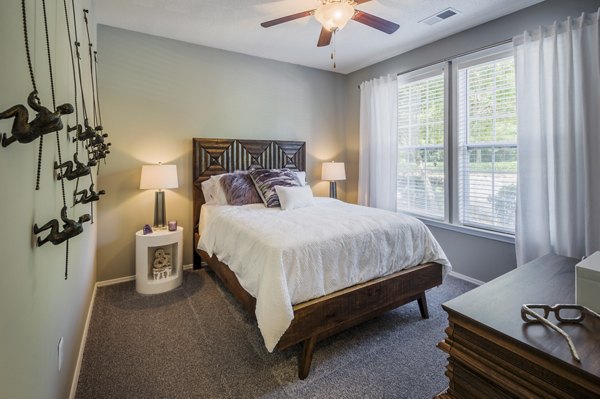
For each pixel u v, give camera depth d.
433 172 3.52
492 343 0.81
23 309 0.85
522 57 2.60
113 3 2.60
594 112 2.23
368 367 1.84
